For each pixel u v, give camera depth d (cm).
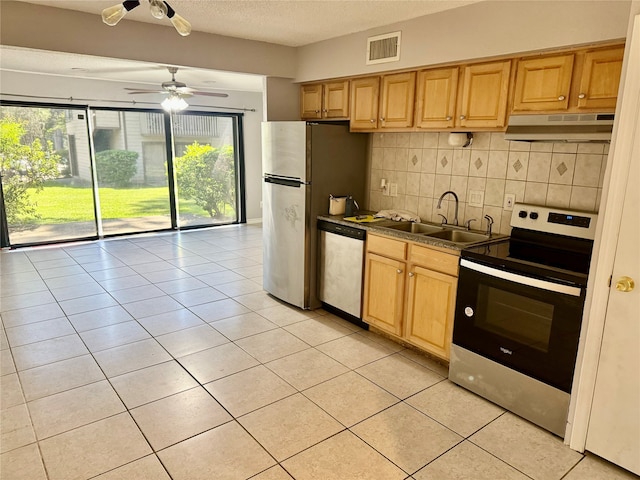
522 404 237
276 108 417
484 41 264
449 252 273
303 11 295
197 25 333
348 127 380
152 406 244
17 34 285
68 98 573
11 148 557
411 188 367
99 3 285
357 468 200
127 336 332
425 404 251
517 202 295
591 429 208
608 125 219
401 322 314
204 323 359
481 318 253
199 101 689
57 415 235
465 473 198
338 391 262
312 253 382
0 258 536
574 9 223
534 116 248
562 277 212
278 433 223
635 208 184
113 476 192
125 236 666
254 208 791
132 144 648
